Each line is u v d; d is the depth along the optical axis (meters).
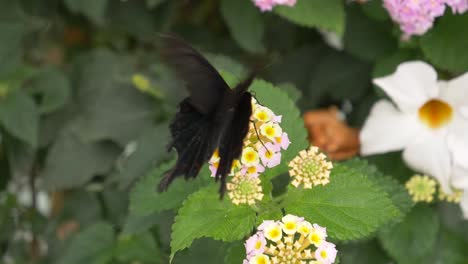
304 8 0.64
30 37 0.79
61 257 0.73
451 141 0.63
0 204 0.79
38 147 0.75
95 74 0.74
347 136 0.67
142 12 0.75
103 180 0.76
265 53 0.76
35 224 0.80
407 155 0.64
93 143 0.73
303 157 0.54
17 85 0.72
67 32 0.81
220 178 0.50
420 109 0.64
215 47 0.77
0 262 0.80
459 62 0.64
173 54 0.50
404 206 0.58
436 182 0.65
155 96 0.70
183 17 0.79
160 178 0.58
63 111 0.74
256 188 0.53
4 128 0.74
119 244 0.66
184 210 0.54
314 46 0.75
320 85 0.72
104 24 0.76
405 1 0.61
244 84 0.49
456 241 0.67
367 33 0.68
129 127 0.71
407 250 0.63
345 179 0.54
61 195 0.81
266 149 0.53
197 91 0.50
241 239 0.55
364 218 0.54
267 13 0.73
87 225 0.74
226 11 0.70
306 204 0.54
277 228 0.52
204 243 0.59
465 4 0.62
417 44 0.65
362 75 0.72
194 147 0.50
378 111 0.65
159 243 0.65
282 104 0.57
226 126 0.50
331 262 0.52
